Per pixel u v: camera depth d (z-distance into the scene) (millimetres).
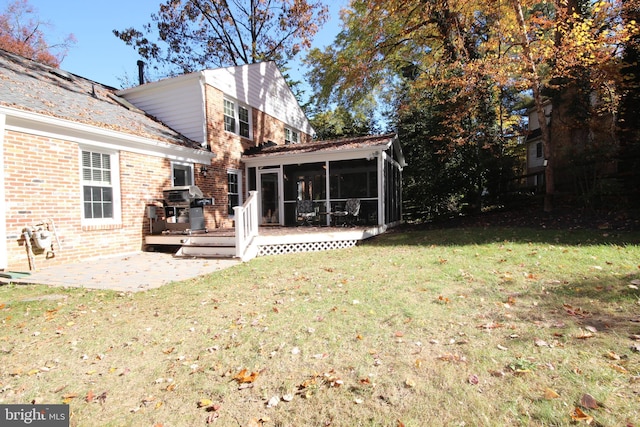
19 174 6730
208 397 2430
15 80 8320
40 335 3678
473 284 4684
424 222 15297
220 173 12328
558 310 3561
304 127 19469
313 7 22094
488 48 12805
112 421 2213
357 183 13500
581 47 9789
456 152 14227
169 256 8570
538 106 10953
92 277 6297
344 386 2436
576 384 2256
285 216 13461
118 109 10625
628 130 9844
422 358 2740
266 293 4898
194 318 4000
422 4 13945
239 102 13742
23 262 6766
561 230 8258
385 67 19625
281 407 2260
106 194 8562
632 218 8367
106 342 3436
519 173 14703
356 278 5414
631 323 3109
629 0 9555
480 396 2215
